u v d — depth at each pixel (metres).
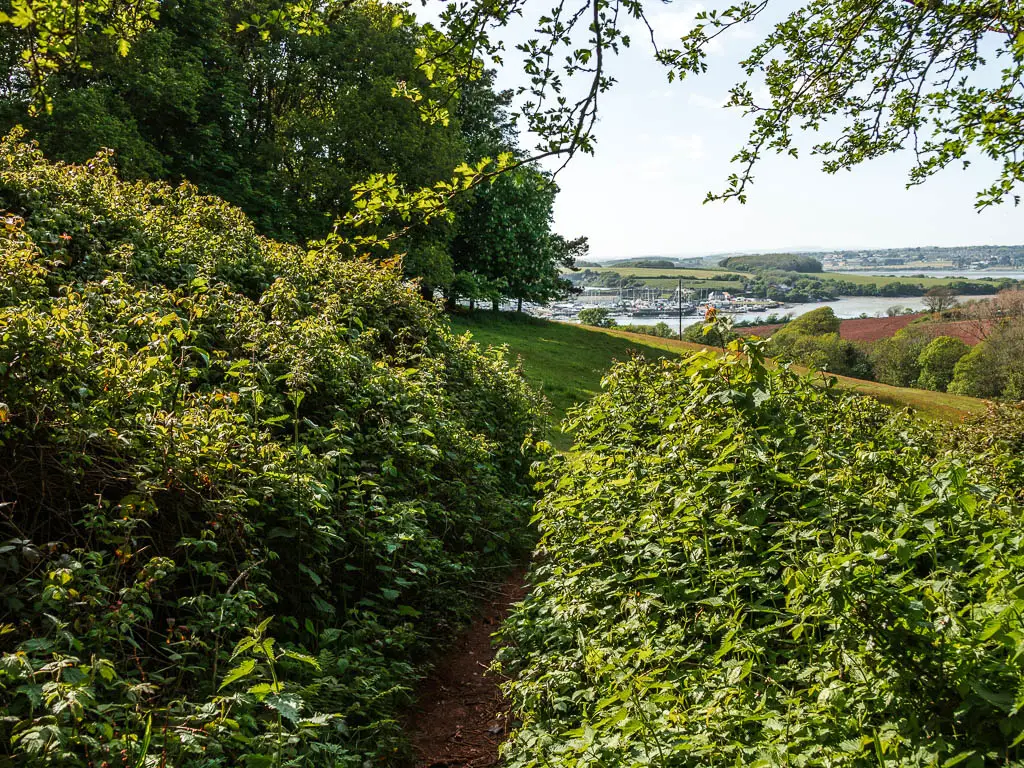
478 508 9.01
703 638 4.27
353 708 4.61
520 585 8.20
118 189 11.50
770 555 4.55
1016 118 8.17
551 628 5.36
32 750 2.76
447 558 7.56
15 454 4.41
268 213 26.00
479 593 7.66
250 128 28.92
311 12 6.06
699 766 3.10
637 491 5.71
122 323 6.69
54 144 19.22
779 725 3.11
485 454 9.91
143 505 4.50
